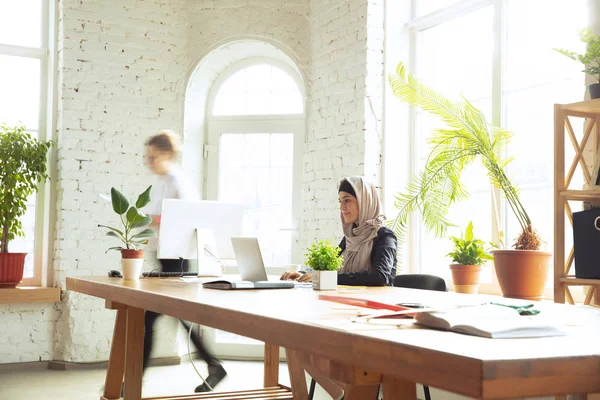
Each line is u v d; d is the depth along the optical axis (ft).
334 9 17.47
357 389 5.51
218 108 19.98
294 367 11.51
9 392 14.80
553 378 3.56
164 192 15.42
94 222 18.15
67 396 14.49
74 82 18.12
